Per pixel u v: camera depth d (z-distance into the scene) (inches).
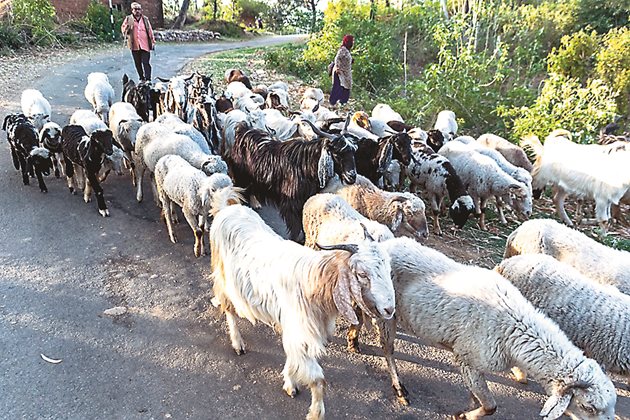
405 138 303.0
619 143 329.7
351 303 137.4
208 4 1920.5
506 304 154.9
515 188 307.9
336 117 403.5
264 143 283.1
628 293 192.2
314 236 214.5
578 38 584.4
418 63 828.6
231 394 173.8
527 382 186.7
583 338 171.6
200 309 217.9
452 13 985.5
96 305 214.2
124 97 438.9
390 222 239.5
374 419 167.9
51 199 307.4
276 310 163.9
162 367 183.6
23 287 221.1
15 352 183.9
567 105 448.1
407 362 195.0
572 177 327.3
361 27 799.1
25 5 845.8
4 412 159.0
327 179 258.1
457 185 301.1
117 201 314.0
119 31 1049.5
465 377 162.4
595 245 206.1
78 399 166.6
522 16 809.5
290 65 818.8
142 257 254.7
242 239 177.0
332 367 190.2
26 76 602.9
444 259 177.9
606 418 138.4
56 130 314.5
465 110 523.8
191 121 373.1
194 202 243.0
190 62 840.3
